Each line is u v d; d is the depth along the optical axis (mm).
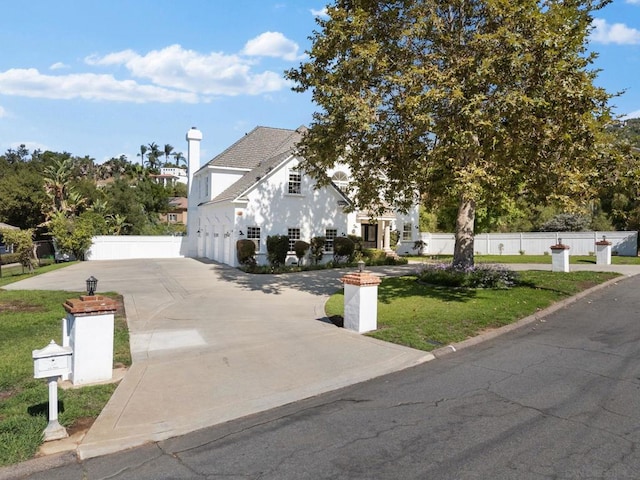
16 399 5438
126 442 4477
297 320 10398
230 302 13008
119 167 108750
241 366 6957
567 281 14414
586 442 4312
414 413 5145
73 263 27609
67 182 38500
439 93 9602
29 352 7426
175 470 3992
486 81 9984
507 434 4523
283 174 24359
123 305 12422
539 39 9547
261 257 23828
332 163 13594
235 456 4230
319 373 6617
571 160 10680
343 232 26172
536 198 12422
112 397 5633
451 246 35500
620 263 21281
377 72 11133
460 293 12633
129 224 45469
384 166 13016
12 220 42281
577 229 33531
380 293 13117
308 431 4750
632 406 5172
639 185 10797
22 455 4160
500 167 10484
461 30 11938
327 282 17594
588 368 6621
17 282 18000
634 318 9883
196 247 34000
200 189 33156
